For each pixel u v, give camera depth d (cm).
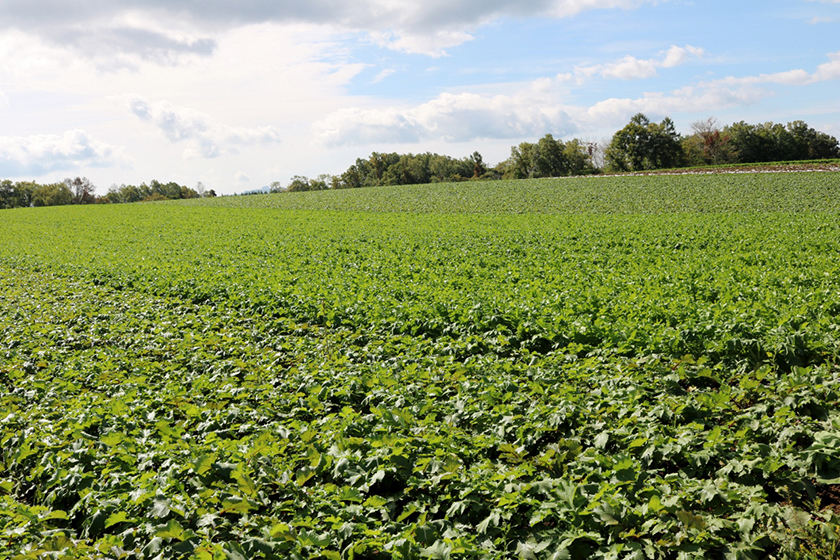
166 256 2556
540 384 775
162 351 1130
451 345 995
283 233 3353
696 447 582
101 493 561
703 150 11031
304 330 1255
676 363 839
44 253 2934
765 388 689
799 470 528
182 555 472
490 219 3541
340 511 501
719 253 1867
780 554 433
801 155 10406
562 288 1399
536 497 520
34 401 888
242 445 637
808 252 1703
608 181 6281
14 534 493
